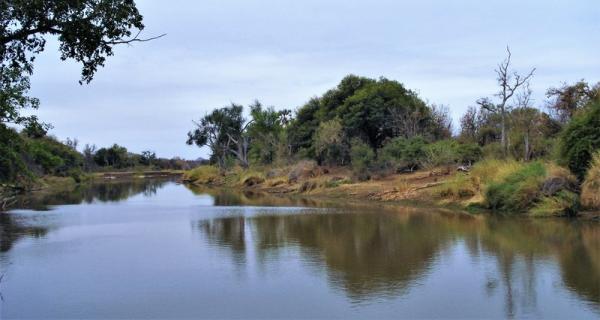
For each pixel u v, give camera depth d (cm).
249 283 1086
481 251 1359
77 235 1822
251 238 1673
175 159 13175
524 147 2978
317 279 1107
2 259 1379
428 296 968
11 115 1396
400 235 1648
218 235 1759
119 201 3562
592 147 1939
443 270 1164
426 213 2242
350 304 930
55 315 902
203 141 6856
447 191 2559
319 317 865
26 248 1550
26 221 2289
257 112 5962
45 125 1479
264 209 2677
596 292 972
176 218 2341
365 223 1964
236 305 938
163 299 984
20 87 1367
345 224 1950
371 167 3628
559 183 1988
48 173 6750
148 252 1455
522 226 1758
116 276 1168
